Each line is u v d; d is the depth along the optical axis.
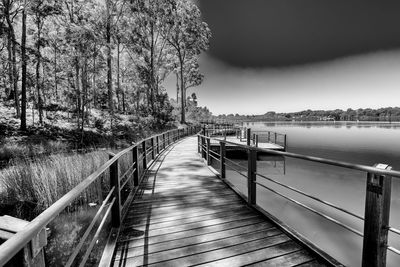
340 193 11.16
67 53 11.87
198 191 4.81
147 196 4.50
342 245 6.60
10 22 12.40
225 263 2.34
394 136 51.66
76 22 13.34
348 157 22.80
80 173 5.41
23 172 5.27
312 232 7.32
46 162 6.35
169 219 3.42
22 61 12.66
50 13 12.84
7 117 15.18
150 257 2.45
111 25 20.12
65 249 3.29
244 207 3.89
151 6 23.48
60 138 13.23
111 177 3.06
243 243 2.72
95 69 13.46
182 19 28.42
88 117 18.55
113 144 13.77
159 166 7.54
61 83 12.97
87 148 11.80
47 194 4.79
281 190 11.29
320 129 83.50
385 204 1.78
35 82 14.43
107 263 2.29
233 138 19.17
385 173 1.68
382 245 1.81
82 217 4.38
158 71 28.70
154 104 26.41
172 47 31.59
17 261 0.84
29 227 0.88
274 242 2.73
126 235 2.93
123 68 29.22
